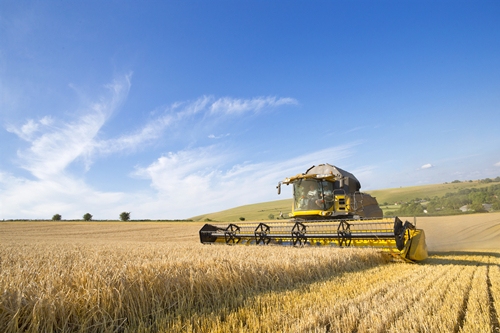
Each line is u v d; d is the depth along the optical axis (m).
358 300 4.78
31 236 32.69
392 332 3.52
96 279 4.18
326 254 7.66
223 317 4.31
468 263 9.07
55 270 5.07
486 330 3.54
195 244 13.50
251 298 5.06
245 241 12.67
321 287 5.75
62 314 3.59
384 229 9.12
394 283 5.99
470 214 41.69
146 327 3.96
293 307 4.58
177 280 4.84
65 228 45.41
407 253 9.07
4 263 6.97
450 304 4.60
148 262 5.61
